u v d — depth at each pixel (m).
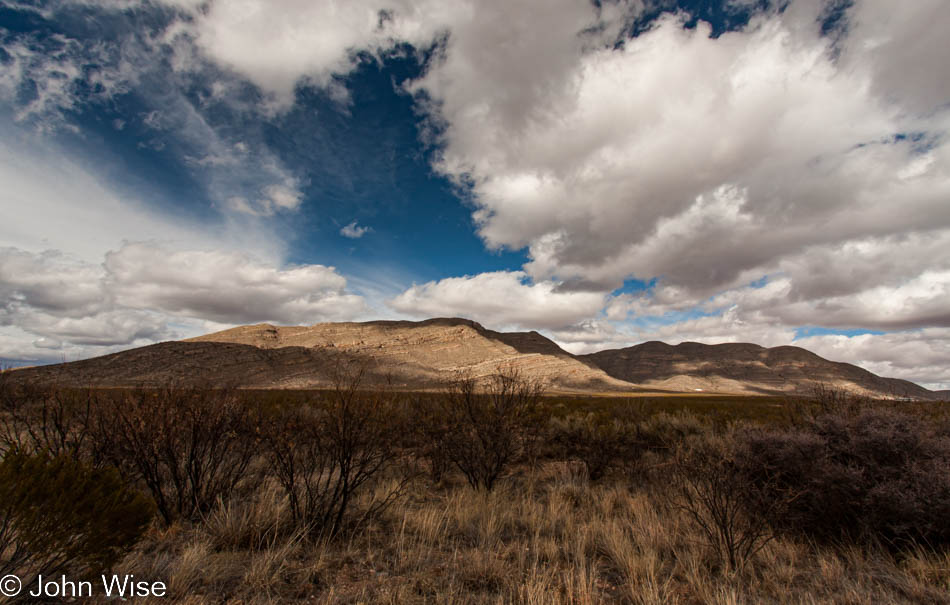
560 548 4.89
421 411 8.49
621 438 10.05
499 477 8.64
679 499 6.18
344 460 5.17
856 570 4.32
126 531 3.60
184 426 5.48
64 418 5.63
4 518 3.18
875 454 5.26
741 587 3.91
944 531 4.36
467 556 4.51
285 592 3.58
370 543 4.79
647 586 3.84
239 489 6.18
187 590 3.49
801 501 5.26
